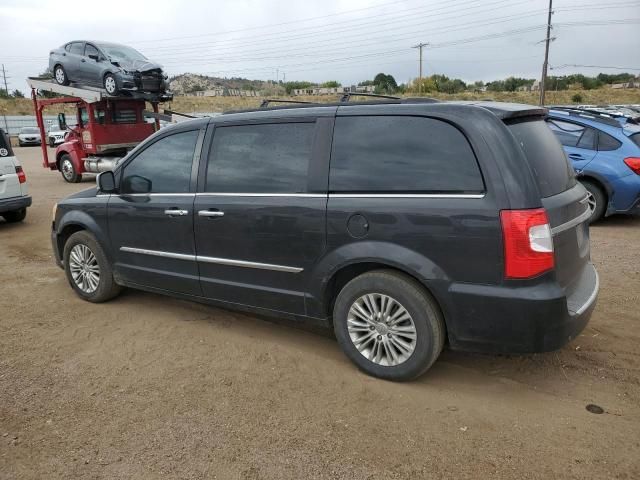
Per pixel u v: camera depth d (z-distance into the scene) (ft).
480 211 10.48
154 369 12.98
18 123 146.61
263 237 13.10
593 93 214.90
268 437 10.23
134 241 15.93
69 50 54.34
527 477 9.07
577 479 9.00
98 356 13.70
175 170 14.93
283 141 13.01
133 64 51.70
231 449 9.89
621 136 27.27
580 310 11.08
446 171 10.96
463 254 10.70
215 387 12.08
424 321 11.37
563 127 28.89
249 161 13.51
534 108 12.06
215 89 295.69
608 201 27.37
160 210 14.99
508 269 10.36
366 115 12.00
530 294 10.32
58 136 112.27
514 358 13.37
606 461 9.43
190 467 9.42
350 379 12.35
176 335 14.93
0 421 10.83
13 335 15.05
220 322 15.83
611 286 18.45
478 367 12.92
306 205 12.35
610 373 12.56
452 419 10.77
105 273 16.98
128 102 53.57
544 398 11.55
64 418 10.93
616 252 22.84
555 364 13.01
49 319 16.22
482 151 10.62
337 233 11.97
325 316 12.82
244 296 13.89
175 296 15.69
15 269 21.91
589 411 11.02
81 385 12.23
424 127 11.32
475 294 10.67
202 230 14.19
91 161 51.96
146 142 15.67
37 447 10.00
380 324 12.00
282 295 13.15
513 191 10.32
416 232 11.07
